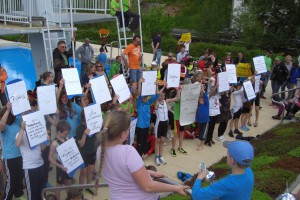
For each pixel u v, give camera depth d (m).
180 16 45.16
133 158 2.70
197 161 9.11
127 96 7.70
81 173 6.95
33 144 5.57
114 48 26.69
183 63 13.55
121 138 2.79
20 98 5.78
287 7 27.98
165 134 8.59
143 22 32.12
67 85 6.98
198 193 3.17
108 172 2.78
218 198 3.18
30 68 19.06
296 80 13.97
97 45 28.36
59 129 5.91
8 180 5.95
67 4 14.27
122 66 11.64
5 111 5.73
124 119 2.77
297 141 9.25
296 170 7.08
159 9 33.91
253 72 12.00
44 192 4.64
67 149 5.92
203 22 32.69
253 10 29.58
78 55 13.17
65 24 13.25
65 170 5.93
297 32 27.58
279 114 12.58
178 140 10.34
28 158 5.71
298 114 12.56
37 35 12.09
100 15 12.65
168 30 32.03
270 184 6.27
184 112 9.00
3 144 5.90
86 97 7.34
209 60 14.51
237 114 10.73
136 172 2.68
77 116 6.91
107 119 2.78
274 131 11.16
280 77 14.05
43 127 5.72
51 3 11.79
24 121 5.49
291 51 28.81
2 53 20.66
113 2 11.79
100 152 2.85
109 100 7.35
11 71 18.31
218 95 9.78
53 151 5.95
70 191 5.22
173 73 8.70
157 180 3.38
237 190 3.15
